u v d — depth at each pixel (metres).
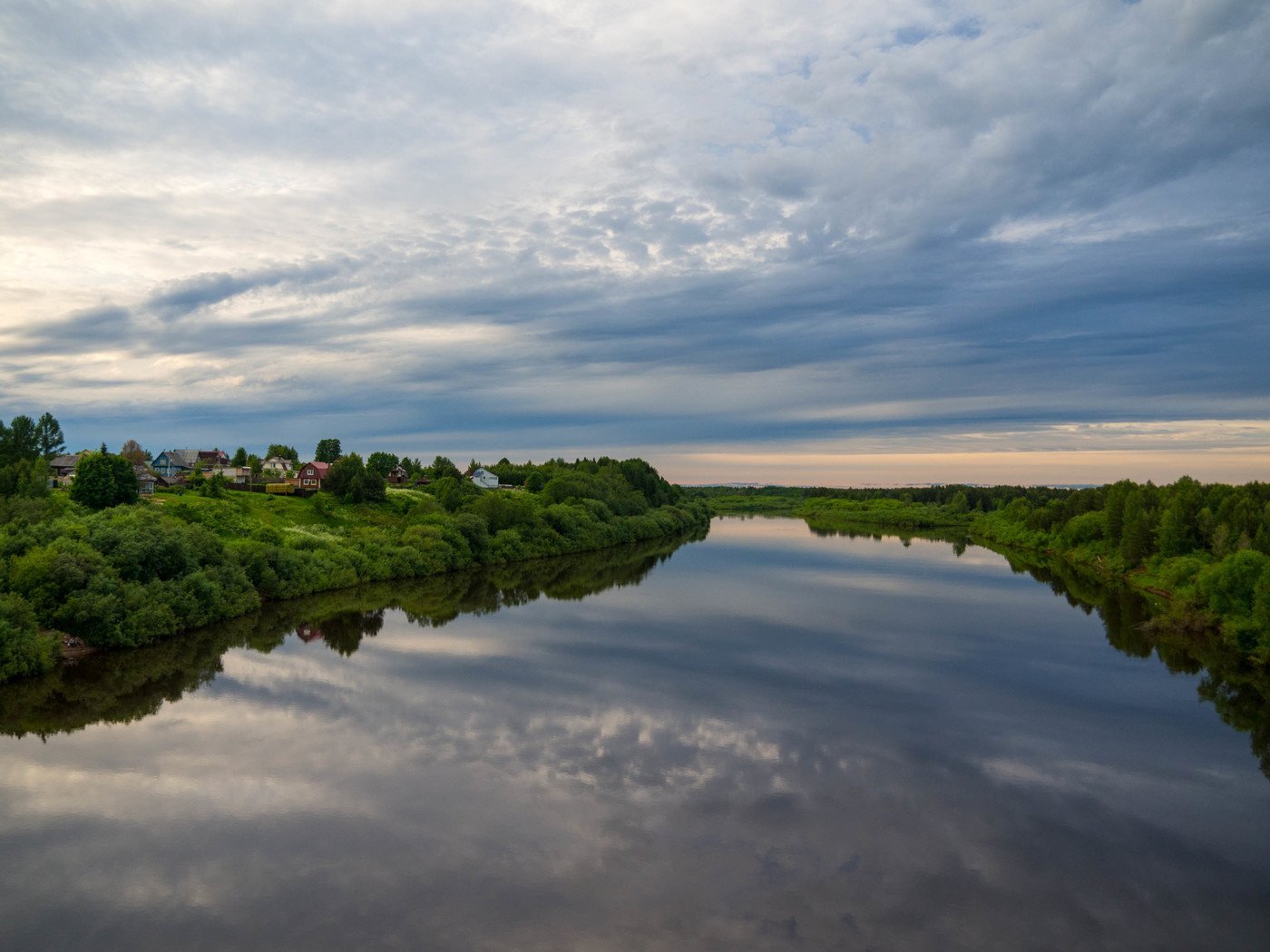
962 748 31.92
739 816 25.66
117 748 31.03
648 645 48.88
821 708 36.50
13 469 75.88
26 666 40.31
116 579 48.19
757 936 19.52
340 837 24.08
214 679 40.56
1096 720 35.66
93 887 21.34
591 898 21.00
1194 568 66.31
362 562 72.75
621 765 29.56
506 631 52.88
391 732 32.88
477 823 24.95
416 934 19.42
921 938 19.56
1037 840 24.50
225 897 20.94
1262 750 32.22
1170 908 21.00
